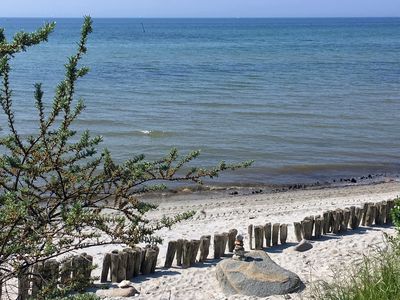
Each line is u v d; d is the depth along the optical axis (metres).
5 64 3.67
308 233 11.75
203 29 188.50
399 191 18.95
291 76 50.69
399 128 28.92
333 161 22.86
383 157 23.64
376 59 68.50
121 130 27.12
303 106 34.84
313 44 101.25
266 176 20.70
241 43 104.19
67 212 3.87
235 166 4.65
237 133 27.12
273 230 11.45
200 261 10.42
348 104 35.78
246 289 8.75
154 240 4.23
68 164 4.20
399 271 7.09
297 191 18.84
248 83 45.41
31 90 37.72
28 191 3.82
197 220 14.44
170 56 71.88
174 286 9.24
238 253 9.33
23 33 3.63
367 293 6.67
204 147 24.39
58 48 81.50
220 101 36.19
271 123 29.66
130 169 4.16
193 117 30.89
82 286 4.32
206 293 8.93
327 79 48.62
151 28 199.38
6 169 3.97
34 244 3.99
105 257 9.37
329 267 9.82
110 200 9.66
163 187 4.42
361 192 18.77
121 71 53.06
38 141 4.27
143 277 9.66
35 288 7.12
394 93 40.47
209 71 54.31
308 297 7.86
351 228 12.64
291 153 23.83
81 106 4.17
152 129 27.45
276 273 8.92
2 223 3.67
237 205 16.61
